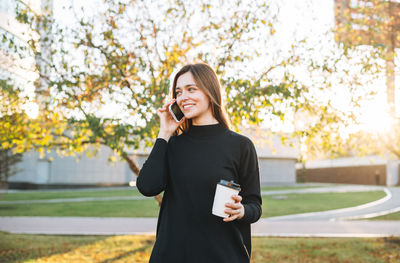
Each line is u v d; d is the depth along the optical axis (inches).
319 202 787.4
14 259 258.7
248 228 73.7
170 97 80.9
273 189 1237.7
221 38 196.9
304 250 286.8
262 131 215.2
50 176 1427.2
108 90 192.2
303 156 232.1
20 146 212.8
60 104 191.9
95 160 1485.0
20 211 621.0
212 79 76.2
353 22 215.2
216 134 74.0
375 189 1199.6
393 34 220.1
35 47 191.0
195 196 69.2
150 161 71.7
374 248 289.0
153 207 685.3
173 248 68.1
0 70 194.4
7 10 190.5
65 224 471.8
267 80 194.5
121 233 386.0
